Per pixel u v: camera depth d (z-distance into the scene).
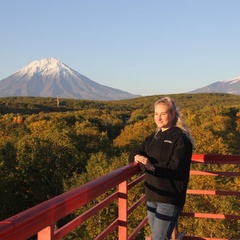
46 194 36.94
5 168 35.66
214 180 20.86
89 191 2.73
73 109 139.00
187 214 4.95
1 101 134.62
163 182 3.52
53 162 37.88
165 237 3.56
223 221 19.36
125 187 3.71
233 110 78.50
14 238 1.86
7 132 66.94
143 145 3.91
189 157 3.57
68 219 23.58
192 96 192.50
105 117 86.88
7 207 34.84
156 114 3.71
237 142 49.72
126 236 3.76
